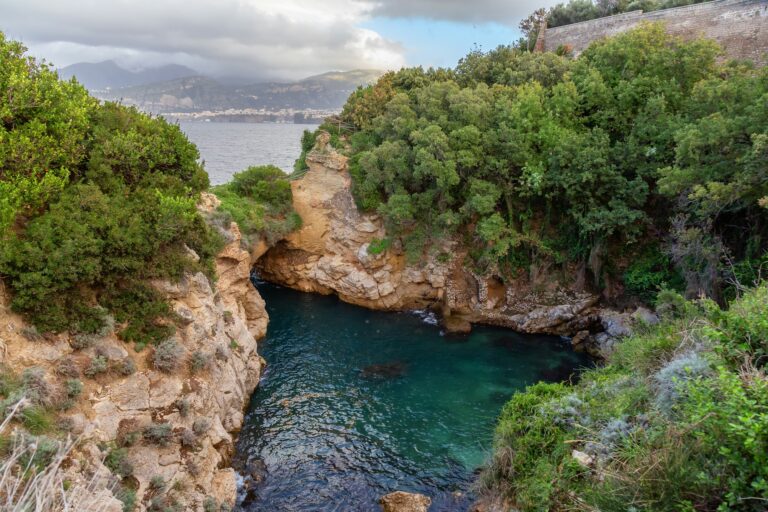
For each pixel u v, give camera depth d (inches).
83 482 466.0
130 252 714.2
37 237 622.8
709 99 1106.1
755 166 882.1
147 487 607.2
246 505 767.7
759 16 1439.5
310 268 1737.2
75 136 722.8
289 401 1068.5
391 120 1568.7
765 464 306.7
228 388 890.7
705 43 1311.5
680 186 1037.8
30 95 673.0
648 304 1309.1
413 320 1536.7
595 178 1248.2
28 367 571.2
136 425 645.3
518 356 1290.6
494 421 997.8
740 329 426.9
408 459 880.3
